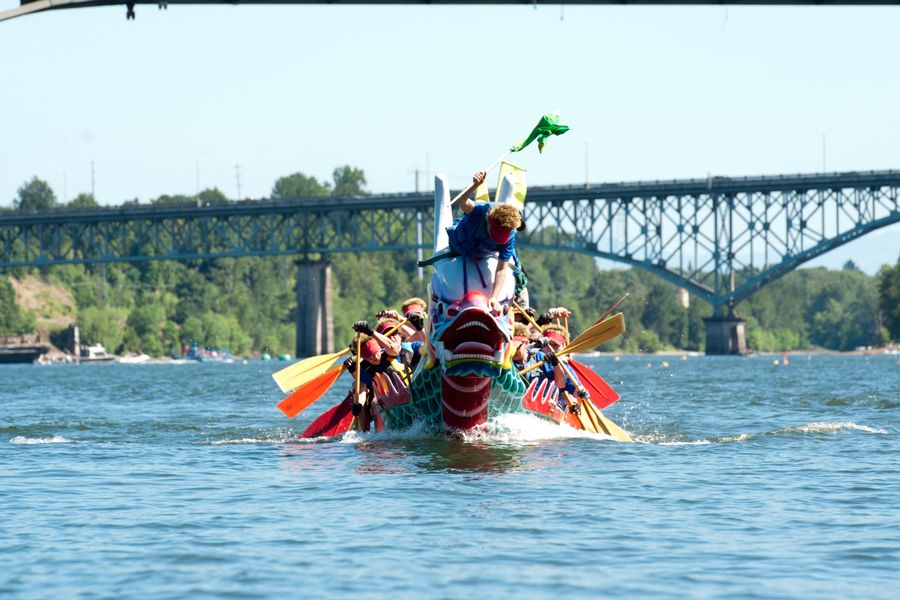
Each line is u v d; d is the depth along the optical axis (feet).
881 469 142.92
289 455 162.50
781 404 284.00
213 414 266.57
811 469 143.43
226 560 95.30
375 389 185.88
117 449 173.78
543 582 88.58
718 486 130.21
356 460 155.12
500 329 166.50
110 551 98.73
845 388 392.88
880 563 93.71
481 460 153.28
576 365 194.39
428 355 173.37
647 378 544.62
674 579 89.35
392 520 110.73
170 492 128.77
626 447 167.84
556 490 127.54
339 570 92.02
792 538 102.73
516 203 181.37
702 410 262.47
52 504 121.39
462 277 167.84
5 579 89.92
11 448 176.14
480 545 100.17
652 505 118.11
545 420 183.52
